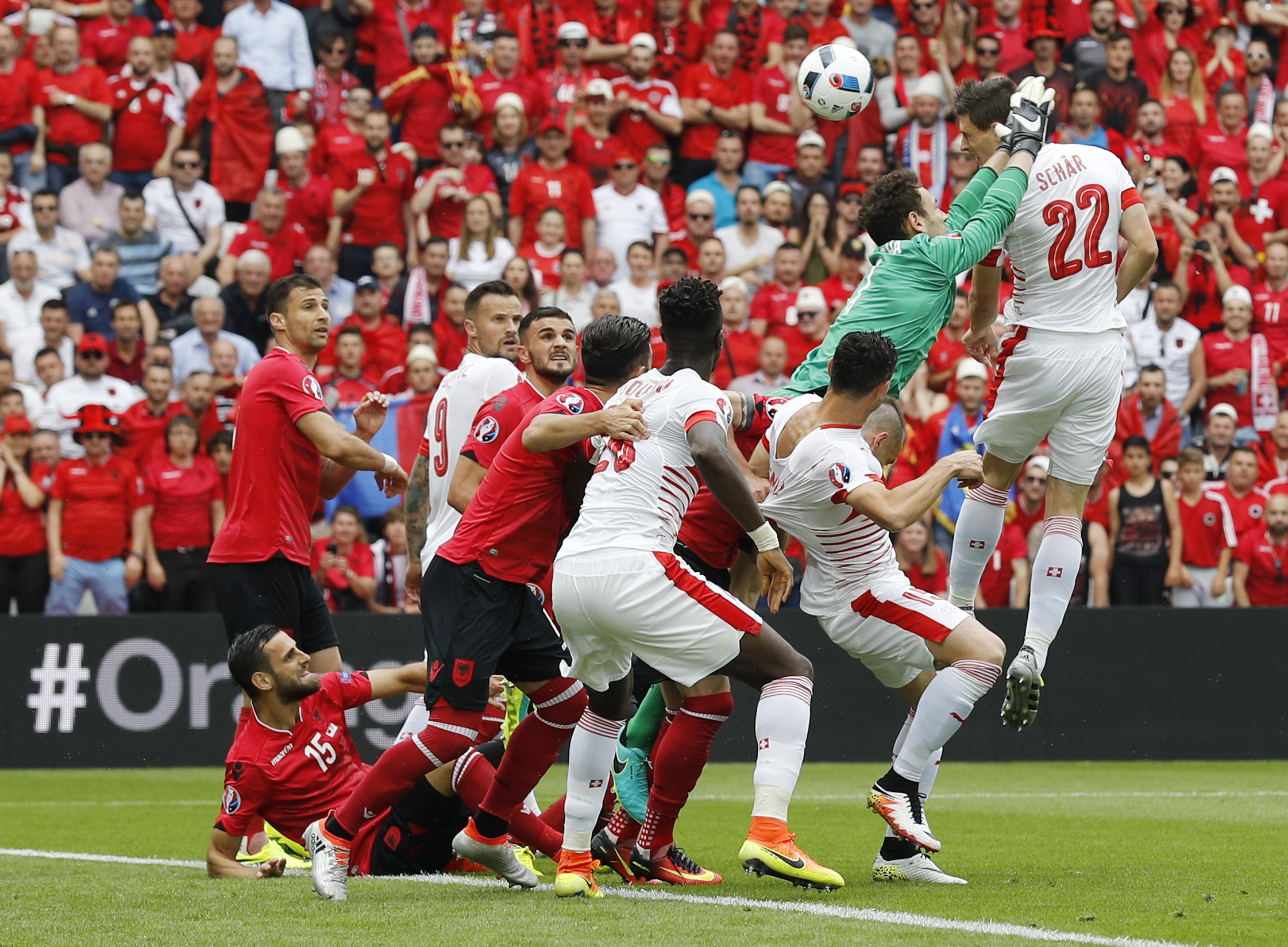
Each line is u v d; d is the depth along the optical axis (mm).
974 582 22484
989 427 21438
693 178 52000
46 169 47562
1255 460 42031
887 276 19703
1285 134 54344
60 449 40219
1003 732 38438
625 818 18484
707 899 16062
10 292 43281
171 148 48281
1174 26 53812
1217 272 48250
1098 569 41156
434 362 41500
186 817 27203
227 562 20578
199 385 40344
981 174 20125
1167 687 38688
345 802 16234
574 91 50656
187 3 50531
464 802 18234
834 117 24438
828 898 16156
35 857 21281
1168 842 22484
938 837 23219
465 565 16891
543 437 16094
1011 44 52812
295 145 46875
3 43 47219
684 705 17531
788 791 16219
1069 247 20391
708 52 52719
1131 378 46406
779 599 16125
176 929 13930
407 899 16047
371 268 47688
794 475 17344
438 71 50125
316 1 52344
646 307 45844
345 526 38562
